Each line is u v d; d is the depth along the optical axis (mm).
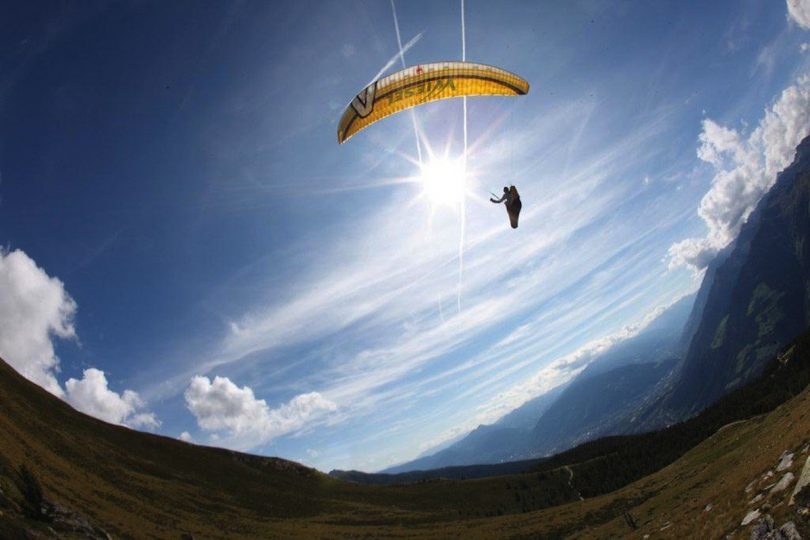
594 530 77500
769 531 18312
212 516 111750
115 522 81312
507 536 101812
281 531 112125
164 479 129000
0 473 48250
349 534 117875
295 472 184000
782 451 25891
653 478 108688
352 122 24547
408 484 187125
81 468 106125
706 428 185875
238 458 181000
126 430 160000
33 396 138500
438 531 118375
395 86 24266
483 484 181375
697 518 31609
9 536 37062
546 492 170000
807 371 180125
